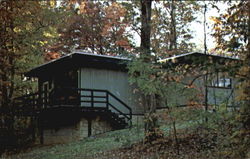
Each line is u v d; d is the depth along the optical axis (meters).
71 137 18.59
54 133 20.14
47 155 14.65
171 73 9.59
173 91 9.88
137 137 13.71
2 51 14.69
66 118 19.19
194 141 11.55
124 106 21.50
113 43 33.28
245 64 4.93
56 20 26.91
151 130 12.11
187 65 5.91
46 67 22.16
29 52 23.11
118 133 16.06
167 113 10.46
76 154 13.61
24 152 17.14
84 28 34.03
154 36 29.78
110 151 13.00
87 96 18.44
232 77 5.12
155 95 11.94
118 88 21.39
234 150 5.44
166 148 11.70
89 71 20.27
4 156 16.44
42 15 24.25
